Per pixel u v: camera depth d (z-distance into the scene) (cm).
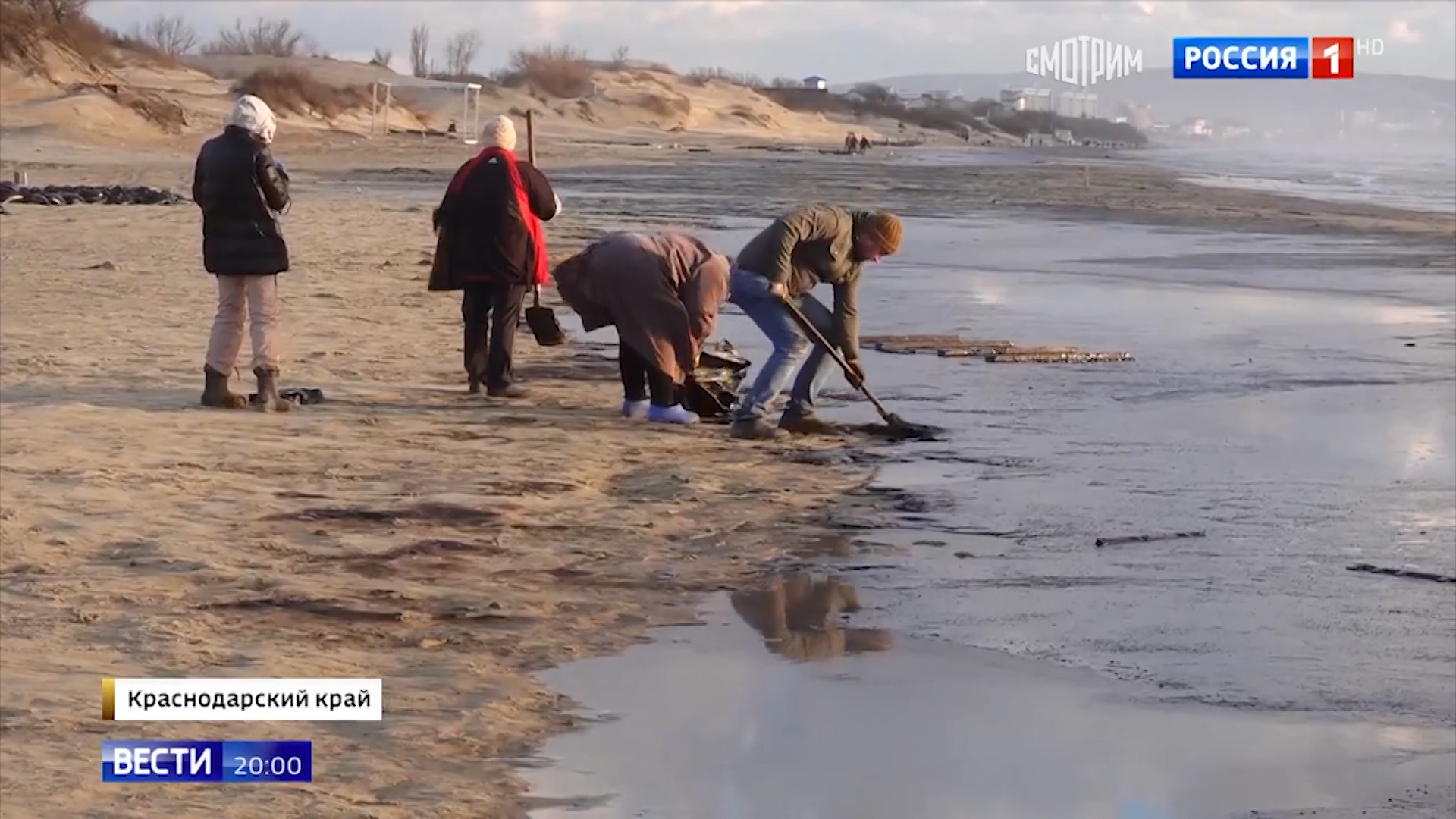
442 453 988
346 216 2930
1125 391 1294
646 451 1019
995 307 1883
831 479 956
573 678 609
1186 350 1542
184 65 9756
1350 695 600
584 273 1130
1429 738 559
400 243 2406
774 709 577
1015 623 684
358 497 866
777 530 834
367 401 1162
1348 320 1798
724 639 659
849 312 1097
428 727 552
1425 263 2530
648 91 14388
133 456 938
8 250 2122
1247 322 1772
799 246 1075
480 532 809
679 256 1116
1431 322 1783
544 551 780
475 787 502
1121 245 2867
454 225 1183
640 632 666
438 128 10169
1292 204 4353
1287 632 671
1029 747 542
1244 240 3020
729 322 1703
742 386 1262
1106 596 723
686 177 5388
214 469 917
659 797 498
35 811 470
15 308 1577
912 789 507
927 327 1694
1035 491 933
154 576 716
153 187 3794
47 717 545
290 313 1616
